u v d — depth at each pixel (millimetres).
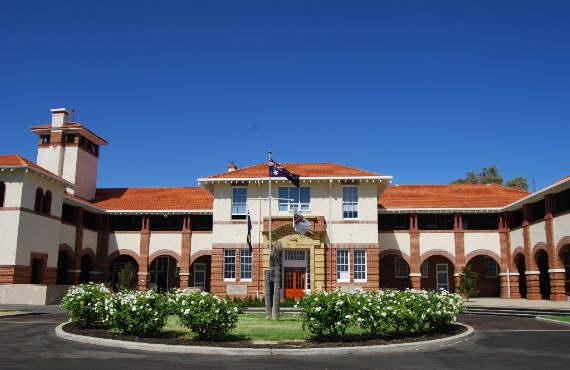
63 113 41125
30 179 31047
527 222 34312
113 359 11758
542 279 36500
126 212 39312
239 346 13297
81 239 37156
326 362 11688
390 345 13477
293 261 33156
